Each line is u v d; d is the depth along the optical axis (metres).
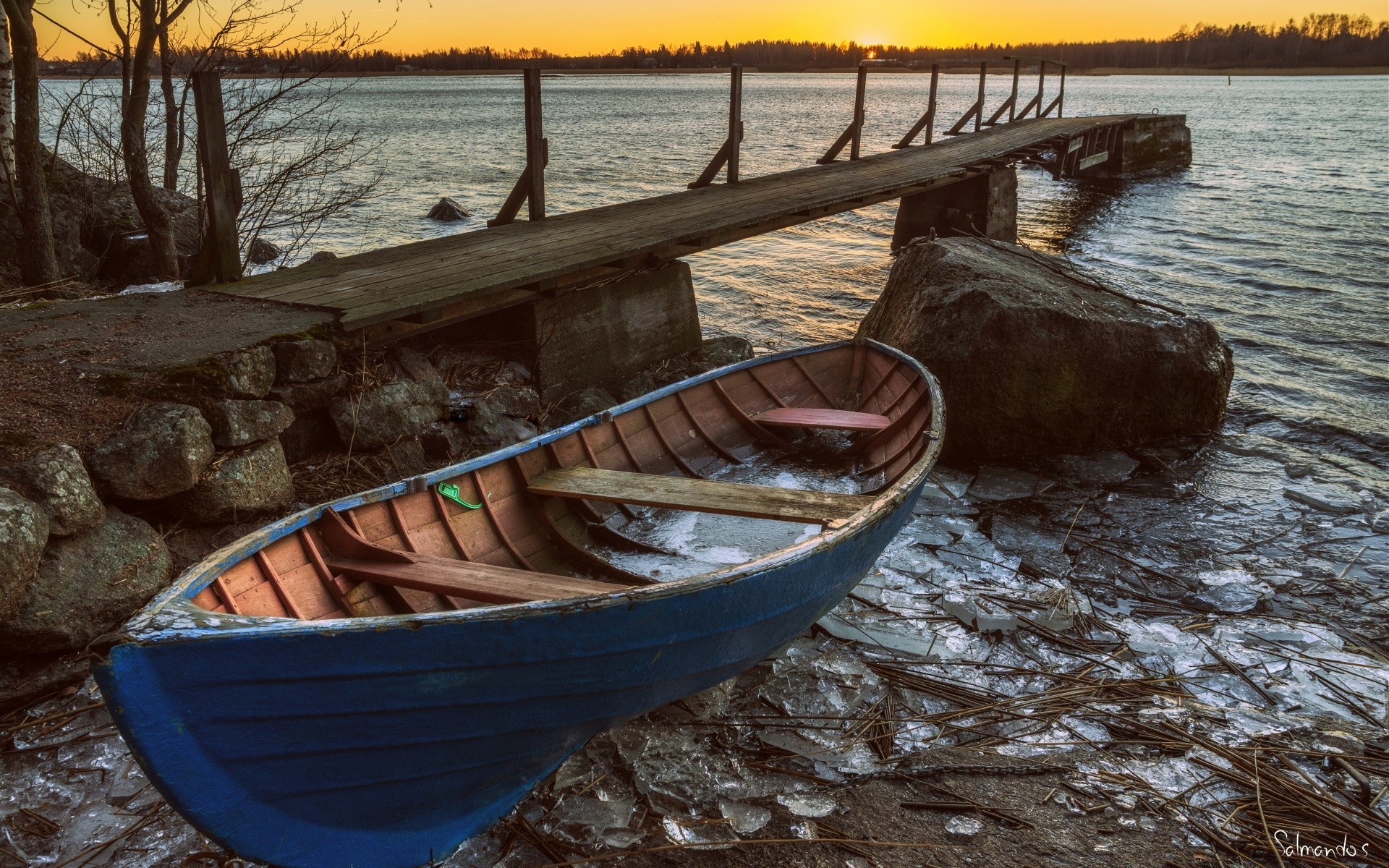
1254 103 80.06
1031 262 9.07
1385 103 83.19
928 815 3.60
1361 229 18.88
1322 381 9.75
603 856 3.34
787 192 11.91
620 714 3.67
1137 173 29.05
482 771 3.35
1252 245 17.20
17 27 7.08
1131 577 5.78
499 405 6.72
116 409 4.55
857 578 4.76
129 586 4.18
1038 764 3.92
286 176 9.75
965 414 7.57
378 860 3.27
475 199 22.86
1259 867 3.36
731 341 9.62
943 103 93.00
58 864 3.18
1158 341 7.84
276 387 5.31
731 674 4.15
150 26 8.09
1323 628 5.15
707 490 4.66
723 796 3.66
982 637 4.98
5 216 8.43
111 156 10.27
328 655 2.74
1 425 4.27
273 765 2.87
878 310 9.32
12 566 3.69
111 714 2.51
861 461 6.29
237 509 4.84
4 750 3.70
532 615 3.00
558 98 109.88
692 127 52.44
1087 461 7.68
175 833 3.36
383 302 5.98
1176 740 4.09
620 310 8.25
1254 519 6.66
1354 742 4.07
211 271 6.73
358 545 3.76
